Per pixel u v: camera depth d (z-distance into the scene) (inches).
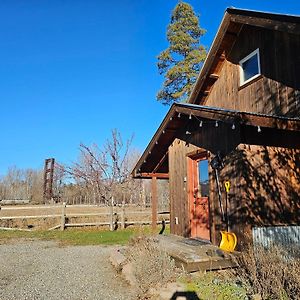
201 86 377.1
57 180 1233.4
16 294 191.5
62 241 435.8
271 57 284.0
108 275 236.7
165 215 658.8
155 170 398.3
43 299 180.9
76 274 242.7
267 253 184.1
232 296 158.9
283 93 266.5
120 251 299.7
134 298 177.5
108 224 581.0
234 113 209.2
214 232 265.0
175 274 198.1
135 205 804.6
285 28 231.1
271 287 151.0
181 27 866.1
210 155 281.9
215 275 198.1
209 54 354.0
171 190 357.4
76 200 1119.0
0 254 338.6
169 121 321.7
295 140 254.2
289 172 245.6
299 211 242.1
